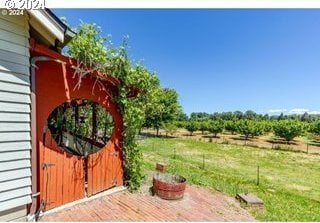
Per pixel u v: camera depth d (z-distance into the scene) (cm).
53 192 528
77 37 561
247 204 736
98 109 861
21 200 445
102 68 589
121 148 700
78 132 977
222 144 3162
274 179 1406
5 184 423
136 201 633
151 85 757
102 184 644
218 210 659
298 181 1416
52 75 521
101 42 598
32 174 463
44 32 472
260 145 3259
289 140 3612
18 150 439
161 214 573
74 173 576
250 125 3912
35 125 470
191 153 2175
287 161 2130
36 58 474
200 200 718
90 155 613
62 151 548
